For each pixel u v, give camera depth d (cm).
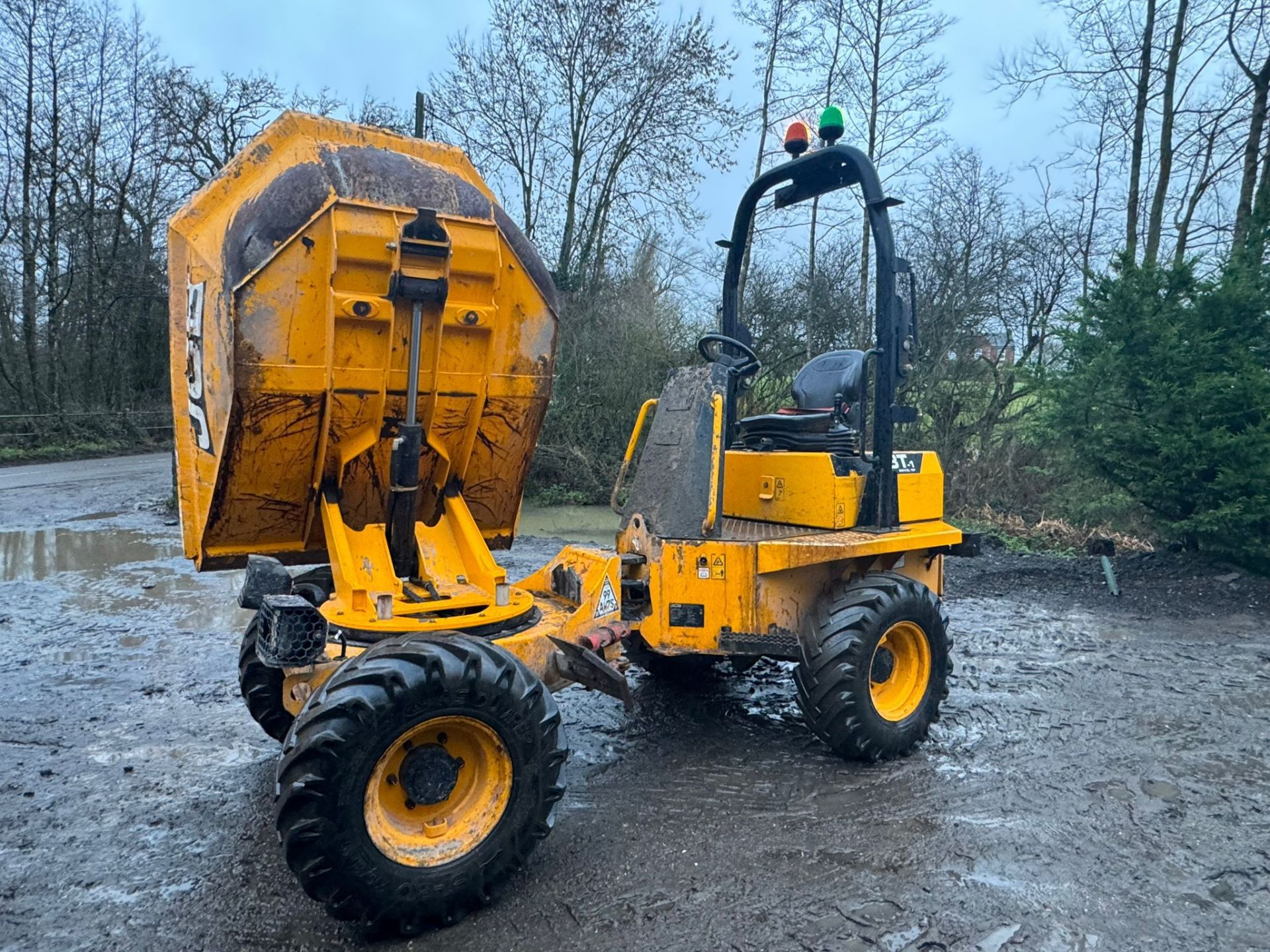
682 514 436
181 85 2422
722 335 505
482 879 298
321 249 319
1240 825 371
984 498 1276
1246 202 1166
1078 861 340
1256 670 604
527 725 305
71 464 2203
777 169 503
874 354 479
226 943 287
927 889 319
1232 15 1230
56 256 2673
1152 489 905
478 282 355
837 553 428
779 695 543
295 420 332
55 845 351
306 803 267
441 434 372
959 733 484
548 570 434
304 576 430
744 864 337
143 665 595
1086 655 643
